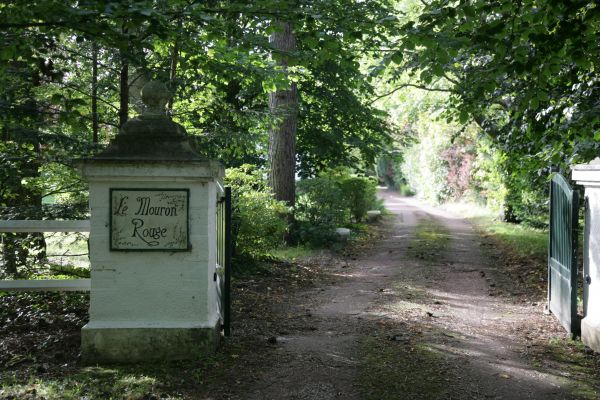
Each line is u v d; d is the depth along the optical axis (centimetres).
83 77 872
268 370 529
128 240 554
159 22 464
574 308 667
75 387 469
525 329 708
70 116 557
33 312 688
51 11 433
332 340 637
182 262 558
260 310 796
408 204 3828
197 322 558
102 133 943
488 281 1057
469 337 664
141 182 553
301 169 1964
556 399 481
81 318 671
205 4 553
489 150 1936
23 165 784
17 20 441
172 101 955
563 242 717
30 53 487
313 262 1280
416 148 4075
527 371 548
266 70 786
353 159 1950
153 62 962
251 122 1056
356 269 1212
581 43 514
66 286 614
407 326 707
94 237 553
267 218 1113
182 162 542
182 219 556
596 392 496
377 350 600
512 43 530
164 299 557
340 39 591
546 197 1752
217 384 491
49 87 780
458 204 3125
